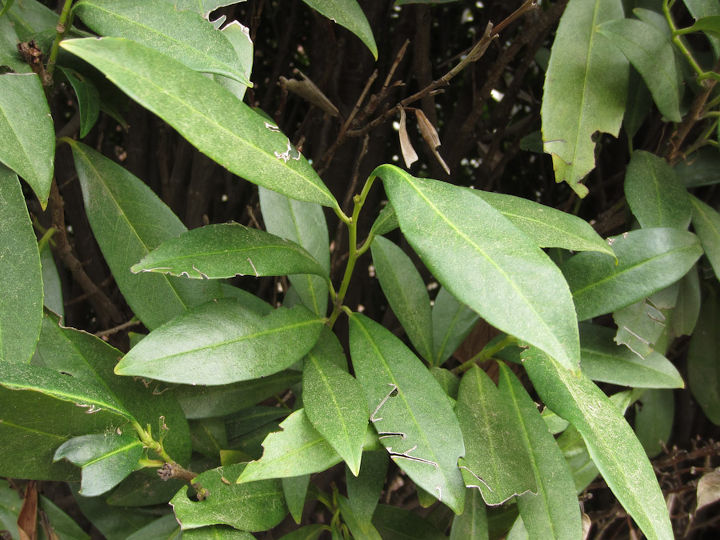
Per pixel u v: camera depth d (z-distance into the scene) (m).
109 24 0.34
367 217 0.56
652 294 0.40
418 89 0.54
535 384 0.37
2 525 0.41
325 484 0.51
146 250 0.38
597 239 0.36
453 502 0.34
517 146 0.53
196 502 0.36
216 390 0.40
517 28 0.53
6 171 0.34
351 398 0.36
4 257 0.34
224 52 0.34
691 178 0.45
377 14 0.53
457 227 0.32
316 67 0.55
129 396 0.37
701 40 0.50
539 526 0.36
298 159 0.34
